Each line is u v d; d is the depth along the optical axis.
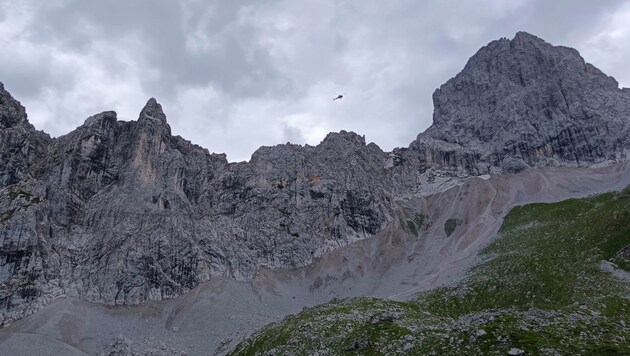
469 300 120.19
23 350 142.38
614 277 102.62
